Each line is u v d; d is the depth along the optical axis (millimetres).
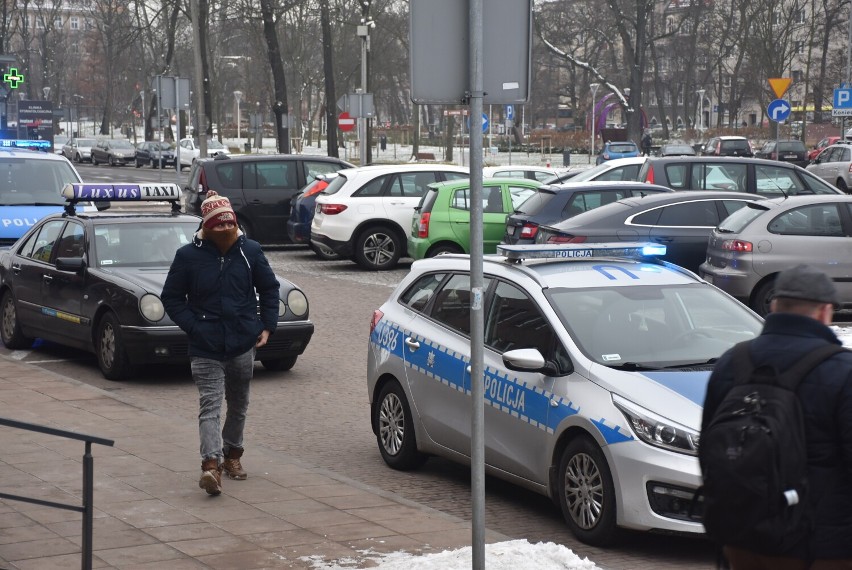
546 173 27188
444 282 8867
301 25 71125
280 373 12992
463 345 8359
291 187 25922
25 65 93000
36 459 8648
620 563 6770
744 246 15625
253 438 10016
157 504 7539
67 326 13148
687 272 8438
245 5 54438
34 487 7867
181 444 9250
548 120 121500
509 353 7469
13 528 6887
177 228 13523
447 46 5188
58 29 121688
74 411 10461
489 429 7980
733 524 3770
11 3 81000
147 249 13141
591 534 7066
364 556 6516
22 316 14141
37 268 13773
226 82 99625
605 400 7074
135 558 6402
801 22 93688
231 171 25688
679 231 17219
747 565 3936
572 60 74188
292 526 7105
